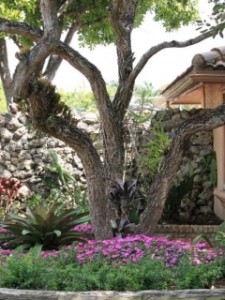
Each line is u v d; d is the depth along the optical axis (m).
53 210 8.18
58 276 6.10
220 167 11.49
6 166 12.62
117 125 8.30
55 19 7.64
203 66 9.69
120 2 8.42
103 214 8.09
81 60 7.93
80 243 7.86
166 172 8.08
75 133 8.06
